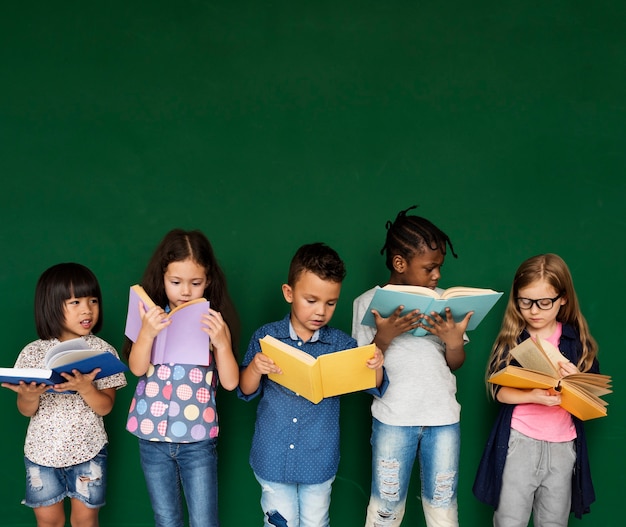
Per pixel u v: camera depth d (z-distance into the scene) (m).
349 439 2.63
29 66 2.54
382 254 2.46
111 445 2.60
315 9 2.58
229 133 2.58
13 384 2.08
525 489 2.24
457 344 2.19
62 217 2.56
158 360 2.12
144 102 2.56
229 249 2.59
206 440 2.19
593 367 2.34
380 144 2.60
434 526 2.28
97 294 2.28
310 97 2.59
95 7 2.55
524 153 2.63
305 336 2.20
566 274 2.28
